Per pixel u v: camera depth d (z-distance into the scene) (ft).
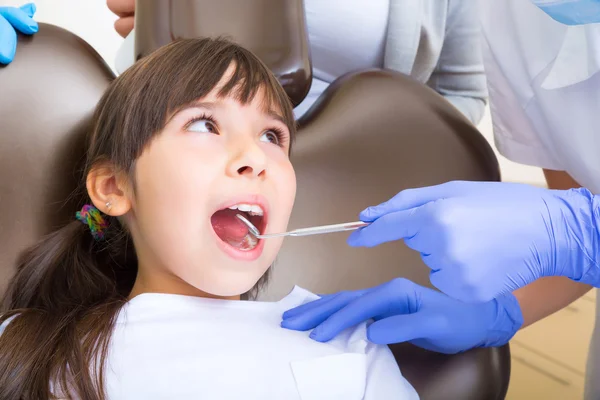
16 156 2.59
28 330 2.28
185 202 2.19
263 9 2.82
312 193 2.97
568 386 4.75
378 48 4.10
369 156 3.04
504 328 2.72
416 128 3.10
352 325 2.58
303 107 4.40
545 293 3.01
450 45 4.48
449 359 2.71
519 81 2.96
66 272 2.64
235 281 2.25
